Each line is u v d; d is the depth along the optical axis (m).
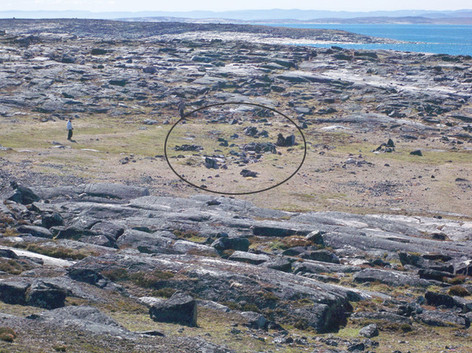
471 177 52.84
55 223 28.44
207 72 113.69
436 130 77.50
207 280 19.20
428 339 17.22
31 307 15.45
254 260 23.88
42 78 96.75
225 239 26.52
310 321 17.39
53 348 11.42
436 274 24.53
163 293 18.55
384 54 149.50
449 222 37.88
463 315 19.45
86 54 135.00
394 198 44.91
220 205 37.00
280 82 108.88
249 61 130.12
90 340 12.41
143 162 51.81
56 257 22.44
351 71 122.88
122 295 18.19
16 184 35.59
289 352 14.44
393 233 33.03
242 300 18.30
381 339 16.94
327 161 57.56
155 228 29.62
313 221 34.91
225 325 16.36
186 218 32.16
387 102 93.75
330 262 26.42
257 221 32.53
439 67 122.81
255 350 14.17
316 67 126.56
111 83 98.50
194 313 16.20
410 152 63.47
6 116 71.94
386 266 26.50
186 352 12.60
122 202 36.12
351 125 79.50
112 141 61.66
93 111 79.81
